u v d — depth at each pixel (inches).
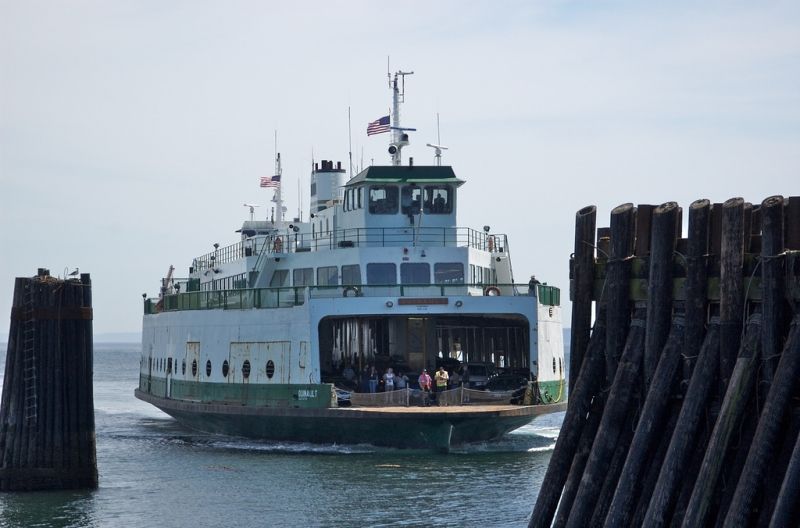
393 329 2295.8
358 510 1551.4
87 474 1726.1
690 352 973.8
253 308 2139.5
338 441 2058.3
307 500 1620.3
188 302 2433.6
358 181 2305.6
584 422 1064.8
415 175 2310.5
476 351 2532.0
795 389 890.1
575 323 1100.5
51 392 1706.4
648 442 974.4
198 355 2335.1
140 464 1980.8
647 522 938.7
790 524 840.9
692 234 974.4
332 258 2228.1
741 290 943.0
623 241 1040.8
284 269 2324.1
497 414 1929.1
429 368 2290.8
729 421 912.3
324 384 1987.0
